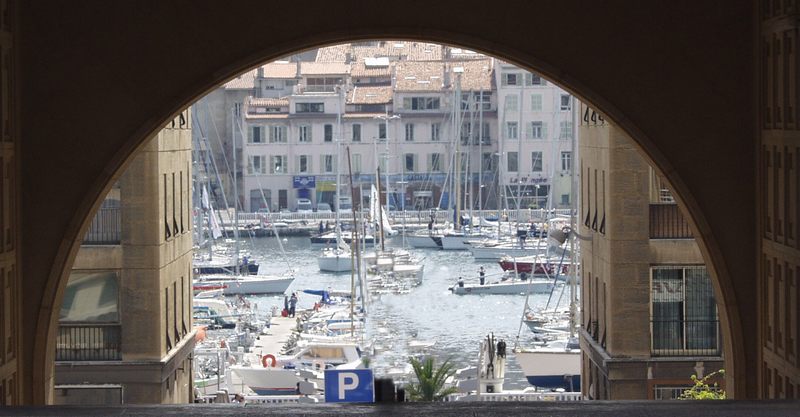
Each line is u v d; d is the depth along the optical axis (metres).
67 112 27.22
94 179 27.22
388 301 97.00
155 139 46.06
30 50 27.16
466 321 92.25
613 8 27.45
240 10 27.41
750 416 18.95
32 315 27.27
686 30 27.44
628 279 45.22
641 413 19.27
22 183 27.16
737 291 27.75
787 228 25.66
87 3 27.20
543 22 27.50
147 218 46.09
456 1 27.48
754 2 27.27
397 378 63.56
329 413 19.30
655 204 45.25
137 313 46.22
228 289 109.81
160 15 27.31
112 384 46.16
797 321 25.19
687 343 45.47
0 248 25.89
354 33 27.45
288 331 89.75
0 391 25.86
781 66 25.80
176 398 49.56
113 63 27.27
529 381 67.75
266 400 60.50
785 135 25.61
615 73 27.50
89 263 46.16
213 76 27.39
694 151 27.55
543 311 88.38
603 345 47.31
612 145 45.12
